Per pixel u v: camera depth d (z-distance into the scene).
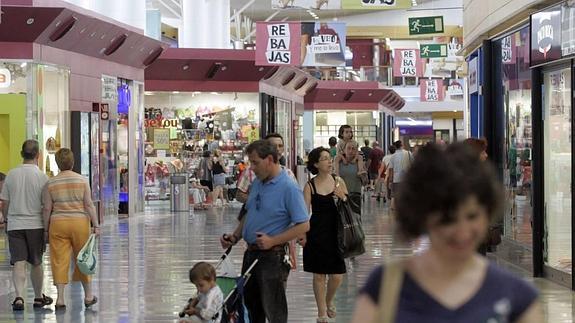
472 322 2.80
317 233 10.42
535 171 13.92
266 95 34.44
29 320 11.28
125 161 27.47
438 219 2.84
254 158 8.21
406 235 2.92
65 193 11.80
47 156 20.17
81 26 21.20
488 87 17.84
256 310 8.27
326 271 10.42
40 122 19.70
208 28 42.31
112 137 25.41
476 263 2.90
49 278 15.03
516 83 15.76
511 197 16.16
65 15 19.61
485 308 2.82
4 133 19.31
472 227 2.84
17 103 19.27
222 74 32.59
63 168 11.91
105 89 24.69
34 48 19.48
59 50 21.14
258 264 8.19
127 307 12.16
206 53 31.92
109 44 23.98
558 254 13.49
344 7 25.14
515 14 14.66
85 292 12.16
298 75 40.28
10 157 19.20
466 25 20.38
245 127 33.31
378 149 39.31
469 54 21.47
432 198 2.83
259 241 8.03
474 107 20.66
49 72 20.45
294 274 15.21
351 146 16.70
